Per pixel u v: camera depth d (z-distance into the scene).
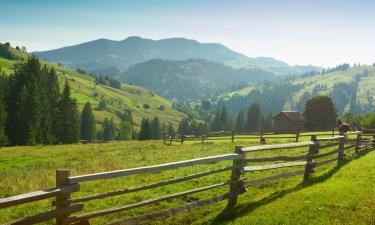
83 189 14.38
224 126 168.62
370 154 22.55
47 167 23.09
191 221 10.42
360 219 9.48
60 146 46.38
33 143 75.62
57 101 88.75
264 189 13.78
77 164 23.94
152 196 13.09
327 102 90.88
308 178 15.22
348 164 18.41
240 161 11.55
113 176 8.03
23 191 14.55
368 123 80.88
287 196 12.20
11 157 32.72
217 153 29.52
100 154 32.53
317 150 15.79
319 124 91.06
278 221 9.79
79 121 91.38
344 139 19.19
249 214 10.55
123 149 37.81
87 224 7.94
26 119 75.25
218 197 11.02
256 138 48.44
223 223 9.92
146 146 41.31
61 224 7.38
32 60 90.62
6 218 10.57
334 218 9.75
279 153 26.27
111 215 10.94
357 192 12.02
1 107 69.94
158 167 9.02
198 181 15.60
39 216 6.89
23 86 77.69
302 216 10.10
